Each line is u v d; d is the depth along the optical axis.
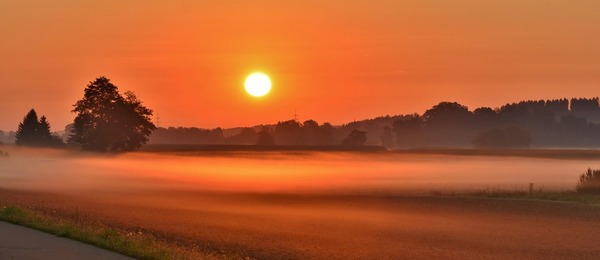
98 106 129.00
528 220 39.62
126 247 17.83
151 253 17.34
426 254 27.02
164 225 33.66
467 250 28.30
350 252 26.92
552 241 31.20
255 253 25.69
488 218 40.53
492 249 28.66
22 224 22.98
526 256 26.98
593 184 59.81
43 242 18.75
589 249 28.95
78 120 128.88
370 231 33.84
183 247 23.52
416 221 38.88
